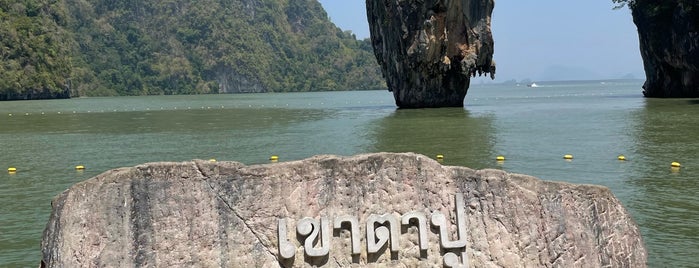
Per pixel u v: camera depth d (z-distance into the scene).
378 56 63.25
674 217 13.89
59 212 7.39
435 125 39.94
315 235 7.81
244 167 7.87
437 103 60.66
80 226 7.39
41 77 123.44
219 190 7.77
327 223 7.88
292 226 7.84
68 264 7.29
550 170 21.34
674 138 29.50
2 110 72.06
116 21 192.75
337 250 7.89
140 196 7.58
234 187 7.80
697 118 39.91
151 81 179.75
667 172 20.20
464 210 8.10
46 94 125.69
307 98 115.75
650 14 68.31
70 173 22.42
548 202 8.22
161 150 28.92
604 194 8.30
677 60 65.75
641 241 8.29
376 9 59.91
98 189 7.49
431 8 54.84
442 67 56.97
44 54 126.44
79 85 157.00
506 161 23.61
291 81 199.75
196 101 105.31
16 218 14.95
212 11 197.75
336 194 7.98
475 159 24.20
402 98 60.72
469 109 57.75
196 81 183.75
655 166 21.48
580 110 53.00
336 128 39.00
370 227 7.92
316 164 8.00
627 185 18.02
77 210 7.41
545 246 8.13
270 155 26.64
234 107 75.38
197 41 192.25
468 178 8.18
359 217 7.96
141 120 50.97
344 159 8.06
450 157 24.88
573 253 8.14
